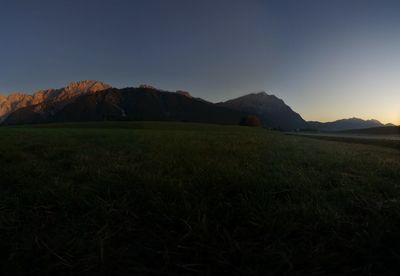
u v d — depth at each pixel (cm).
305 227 242
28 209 294
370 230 230
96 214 277
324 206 294
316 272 190
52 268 194
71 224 262
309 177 442
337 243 223
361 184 403
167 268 202
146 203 297
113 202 301
